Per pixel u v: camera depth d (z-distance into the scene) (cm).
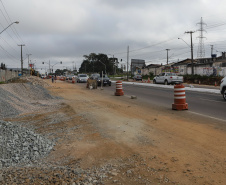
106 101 1441
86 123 828
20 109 1240
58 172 401
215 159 455
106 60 14150
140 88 2775
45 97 1784
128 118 873
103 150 538
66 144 606
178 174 397
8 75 4556
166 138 607
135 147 546
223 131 660
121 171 421
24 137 598
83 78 4600
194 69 5812
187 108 1075
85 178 388
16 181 362
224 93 1433
